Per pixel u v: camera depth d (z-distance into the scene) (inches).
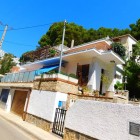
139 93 774.5
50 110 495.2
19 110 732.0
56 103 494.9
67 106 459.8
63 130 421.1
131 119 257.9
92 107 334.6
